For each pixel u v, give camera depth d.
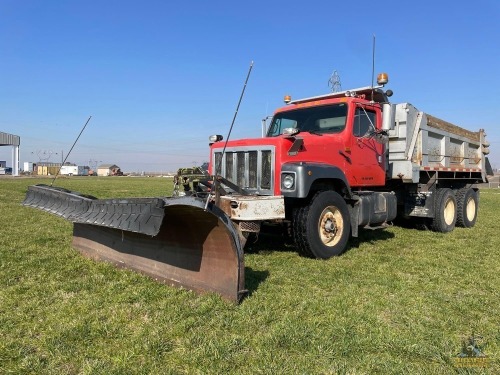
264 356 3.03
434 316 3.95
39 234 8.01
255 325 3.56
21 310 3.87
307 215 6.14
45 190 6.07
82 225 6.20
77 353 3.05
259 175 6.19
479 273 5.57
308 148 6.36
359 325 3.63
